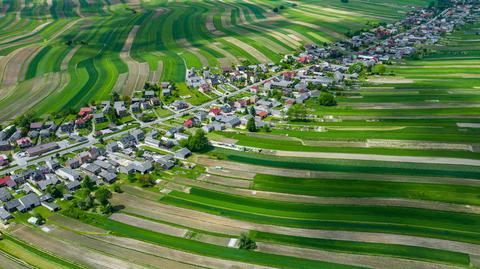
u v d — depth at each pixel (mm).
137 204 144625
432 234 122125
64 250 123062
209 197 147625
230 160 172875
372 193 144375
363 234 124250
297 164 167000
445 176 151750
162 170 166625
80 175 163875
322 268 111438
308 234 125688
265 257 116625
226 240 124562
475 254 113562
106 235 128750
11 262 119312
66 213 140625
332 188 149000
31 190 155125
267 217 135125
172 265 115375
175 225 132500
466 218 128375
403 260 112938
